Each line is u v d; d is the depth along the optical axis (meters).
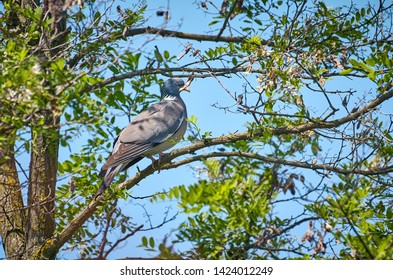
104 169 11.95
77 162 11.90
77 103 9.37
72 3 10.33
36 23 11.05
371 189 11.61
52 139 9.66
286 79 11.45
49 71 10.05
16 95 9.00
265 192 9.90
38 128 8.98
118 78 11.95
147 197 11.74
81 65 11.36
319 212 9.47
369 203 11.16
